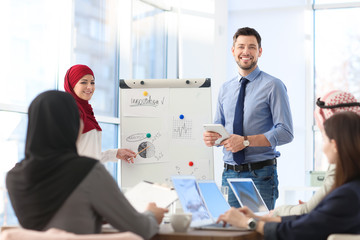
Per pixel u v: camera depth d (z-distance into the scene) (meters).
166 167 3.41
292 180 5.86
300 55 5.91
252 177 3.31
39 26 4.21
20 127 3.96
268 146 3.25
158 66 5.76
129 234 1.50
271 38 5.98
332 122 1.96
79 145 3.24
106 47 5.03
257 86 3.41
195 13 5.78
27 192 1.72
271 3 5.97
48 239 1.46
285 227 1.96
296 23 5.92
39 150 1.73
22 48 4.04
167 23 5.86
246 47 3.40
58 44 4.43
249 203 2.57
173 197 2.30
